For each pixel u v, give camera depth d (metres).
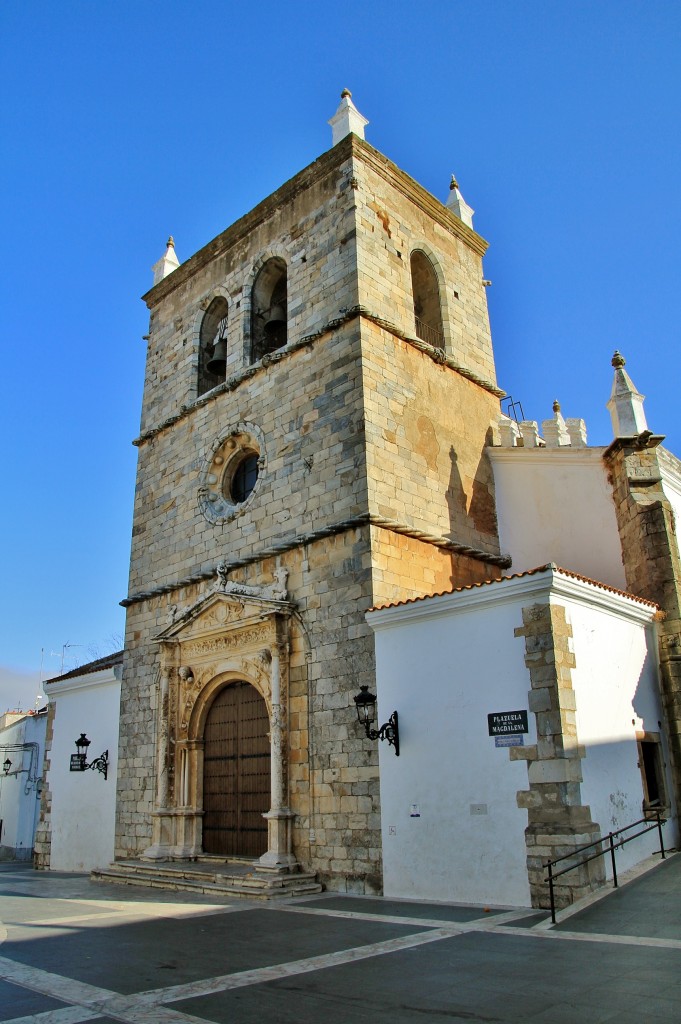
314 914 15.45
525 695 15.85
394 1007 8.84
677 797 18.97
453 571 23.08
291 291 25.78
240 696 23.72
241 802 22.83
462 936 12.57
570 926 12.68
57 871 28.56
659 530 21.38
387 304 24.38
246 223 28.62
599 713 16.50
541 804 15.11
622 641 18.39
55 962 11.62
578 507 24.52
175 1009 9.02
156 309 32.88
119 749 27.36
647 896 13.88
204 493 26.59
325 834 19.16
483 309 29.94
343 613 20.31
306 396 23.75
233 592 23.28
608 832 15.52
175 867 22.14
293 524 22.83
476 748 16.41
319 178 26.12
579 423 27.58
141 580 28.56
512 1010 8.53
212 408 27.41
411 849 17.11
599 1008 8.44
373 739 18.53
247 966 11.09
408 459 22.91
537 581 16.00
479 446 26.55
